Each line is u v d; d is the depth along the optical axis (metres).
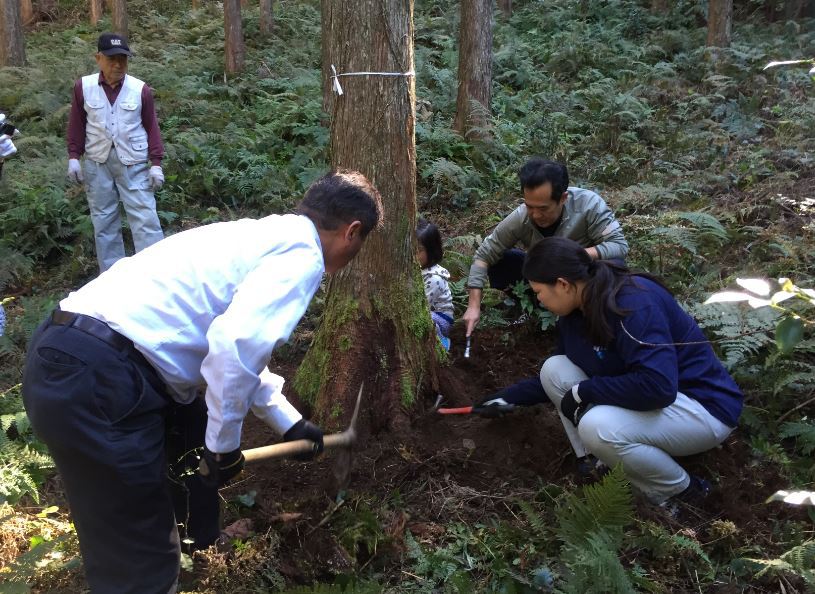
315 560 2.56
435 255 3.85
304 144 7.38
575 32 11.02
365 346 3.24
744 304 3.43
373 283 3.25
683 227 4.54
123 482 1.91
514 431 3.18
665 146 6.86
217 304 1.95
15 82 9.35
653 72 9.21
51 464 3.08
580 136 7.37
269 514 2.78
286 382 3.68
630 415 2.66
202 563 2.55
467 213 5.88
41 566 2.46
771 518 2.73
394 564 2.58
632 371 2.62
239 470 2.00
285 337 1.82
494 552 2.58
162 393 1.99
